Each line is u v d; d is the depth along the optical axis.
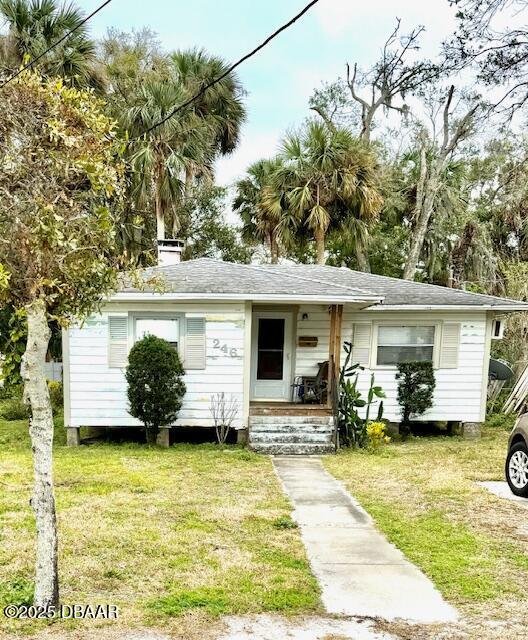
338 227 19.61
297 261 26.50
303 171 18.70
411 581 4.41
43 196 3.56
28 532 5.31
